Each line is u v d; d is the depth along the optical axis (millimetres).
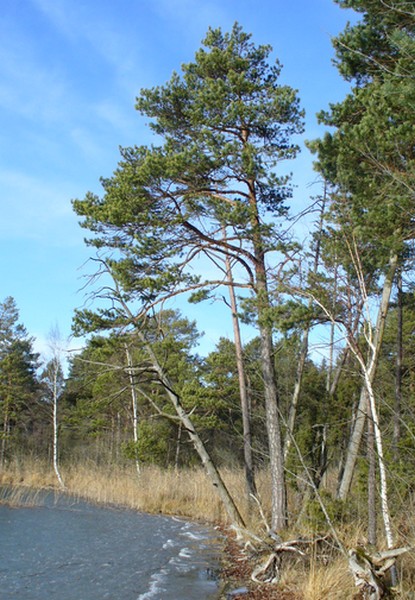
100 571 12320
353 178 9828
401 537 9273
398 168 9664
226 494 14875
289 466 15211
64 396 44438
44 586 10945
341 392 17453
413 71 9008
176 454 34625
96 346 14812
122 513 22344
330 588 9242
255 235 13672
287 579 10477
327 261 11672
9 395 40438
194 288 14602
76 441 45719
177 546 15508
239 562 13273
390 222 9406
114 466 32312
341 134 9969
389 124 9398
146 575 12008
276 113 14508
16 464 34062
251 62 15914
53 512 21906
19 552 14125
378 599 7914
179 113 15789
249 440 20031
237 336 21578
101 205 14602
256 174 13852
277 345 17672
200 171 13828
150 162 13492
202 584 11203
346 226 10281
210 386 25516
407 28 10195
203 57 15312
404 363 19875
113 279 14727
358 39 10891
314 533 10969
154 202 14352
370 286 12594
